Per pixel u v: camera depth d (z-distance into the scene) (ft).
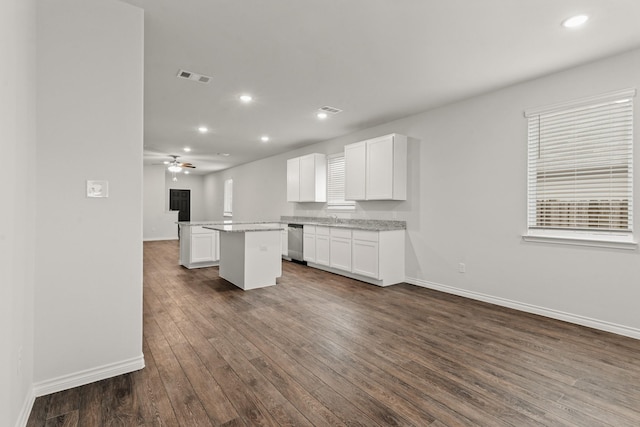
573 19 7.86
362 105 14.35
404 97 13.37
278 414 5.89
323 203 22.07
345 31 8.48
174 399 6.31
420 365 7.74
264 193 29.12
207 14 7.72
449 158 14.20
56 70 6.45
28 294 5.88
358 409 6.05
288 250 22.61
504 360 8.00
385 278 15.52
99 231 6.91
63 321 6.56
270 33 8.59
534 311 11.51
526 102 11.70
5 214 4.46
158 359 7.97
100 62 6.91
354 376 7.23
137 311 7.39
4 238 4.44
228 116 16.07
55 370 6.49
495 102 12.59
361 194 17.17
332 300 13.15
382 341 9.12
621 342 9.06
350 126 17.97
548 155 11.26
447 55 9.77
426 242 15.19
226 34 8.63
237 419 5.74
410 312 11.66
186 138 21.16
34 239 6.20
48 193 6.38
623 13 7.59
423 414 5.91
